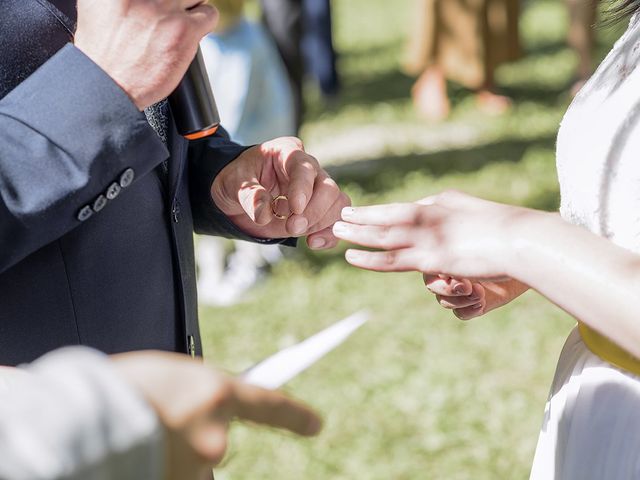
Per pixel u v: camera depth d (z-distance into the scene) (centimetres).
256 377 99
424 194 564
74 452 61
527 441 340
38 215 123
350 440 346
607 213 138
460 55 705
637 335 110
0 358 135
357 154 646
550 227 118
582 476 143
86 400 63
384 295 458
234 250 500
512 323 422
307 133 701
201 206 174
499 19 701
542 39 944
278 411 72
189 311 162
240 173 167
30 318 135
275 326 437
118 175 126
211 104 149
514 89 770
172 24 124
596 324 113
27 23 133
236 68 425
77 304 138
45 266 134
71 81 124
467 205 126
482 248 120
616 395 139
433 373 387
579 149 144
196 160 174
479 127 686
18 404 63
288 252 501
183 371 70
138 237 146
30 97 125
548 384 376
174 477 69
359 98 786
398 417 359
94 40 126
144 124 125
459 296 160
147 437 63
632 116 134
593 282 112
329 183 164
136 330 146
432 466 330
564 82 782
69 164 123
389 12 1154
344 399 372
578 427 144
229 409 70
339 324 108
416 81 825
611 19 148
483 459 331
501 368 389
